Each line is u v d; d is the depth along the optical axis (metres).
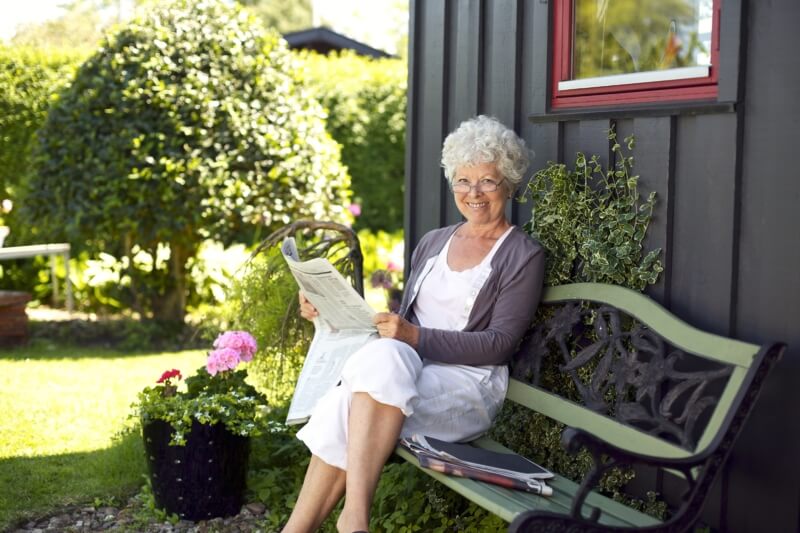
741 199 2.56
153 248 6.63
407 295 3.13
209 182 5.96
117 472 3.73
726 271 2.60
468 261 2.98
